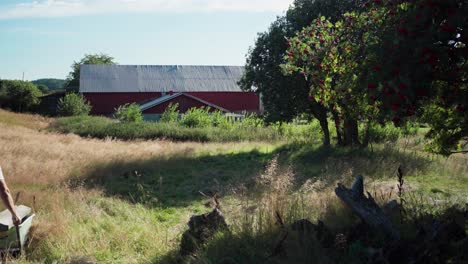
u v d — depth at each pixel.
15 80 59.94
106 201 10.41
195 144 25.08
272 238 6.12
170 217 9.94
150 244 7.39
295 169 14.56
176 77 64.50
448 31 5.40
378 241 5.68
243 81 24.38
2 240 6.80
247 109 64.31
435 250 5.19
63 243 7.33
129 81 62.62
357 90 8.05
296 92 21.41
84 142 23.75
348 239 5.93
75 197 10.16
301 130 31.52
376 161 14.95
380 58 5.89
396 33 5.79
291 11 22.56
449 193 10.95
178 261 6.50
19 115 45.44
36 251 6.99
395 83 5.45
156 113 50.91
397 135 25.84
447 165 14.70
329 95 9.82
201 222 6.82
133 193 12.34
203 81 64.50
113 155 18.31
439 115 8.33
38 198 9.69
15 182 12.16
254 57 23.09
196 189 12.98
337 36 9.62
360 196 6.21
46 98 61.31
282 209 7.08
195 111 36.94
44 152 18.19
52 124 39.12
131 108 42.34
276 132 30.70
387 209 6.83
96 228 8.27
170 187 13.46
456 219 6.19
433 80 6.17
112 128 32.19
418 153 17.97
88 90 60.44
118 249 7.42
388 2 7.02
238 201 10.22
